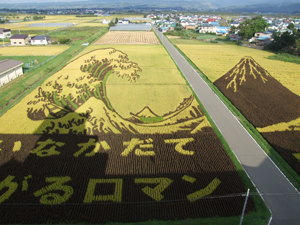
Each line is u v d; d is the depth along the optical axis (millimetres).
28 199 16172
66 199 16203
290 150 21797
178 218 14969
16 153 20609
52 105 29312
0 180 17719
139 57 56281
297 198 16578
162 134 23828
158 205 15852
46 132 23750
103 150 21172
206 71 46844
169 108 29609
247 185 17500
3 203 15836
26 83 37875
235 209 15594
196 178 18172
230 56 60688
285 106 31219
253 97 34062
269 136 24031
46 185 17328
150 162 19812
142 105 30219
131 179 17969
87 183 17547
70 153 20688
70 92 32875
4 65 40375
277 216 15188
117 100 31406
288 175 18625
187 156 20641
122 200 16188
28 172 18516
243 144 22703
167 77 41750
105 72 40438
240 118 27797
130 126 25094
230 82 40219
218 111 29422
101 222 14680
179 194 16703
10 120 25953
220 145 22266
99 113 27500
